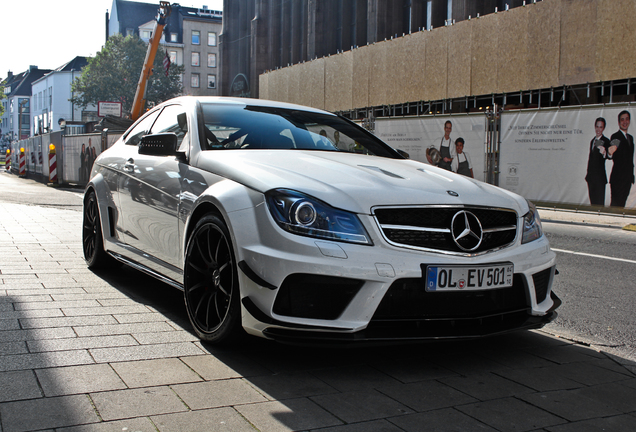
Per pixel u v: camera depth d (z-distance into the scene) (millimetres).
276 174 2775
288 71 26281
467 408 2240
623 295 4562
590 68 14141
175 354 2717
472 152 11633
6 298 3639
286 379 2465
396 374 2598
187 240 3123
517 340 3254
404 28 24359
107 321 3219
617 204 9945
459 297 2641
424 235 2602
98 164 4812
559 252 6758
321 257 2438
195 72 76250
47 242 6062
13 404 2078
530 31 15352
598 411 2264
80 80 64812
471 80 17062
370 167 3115
